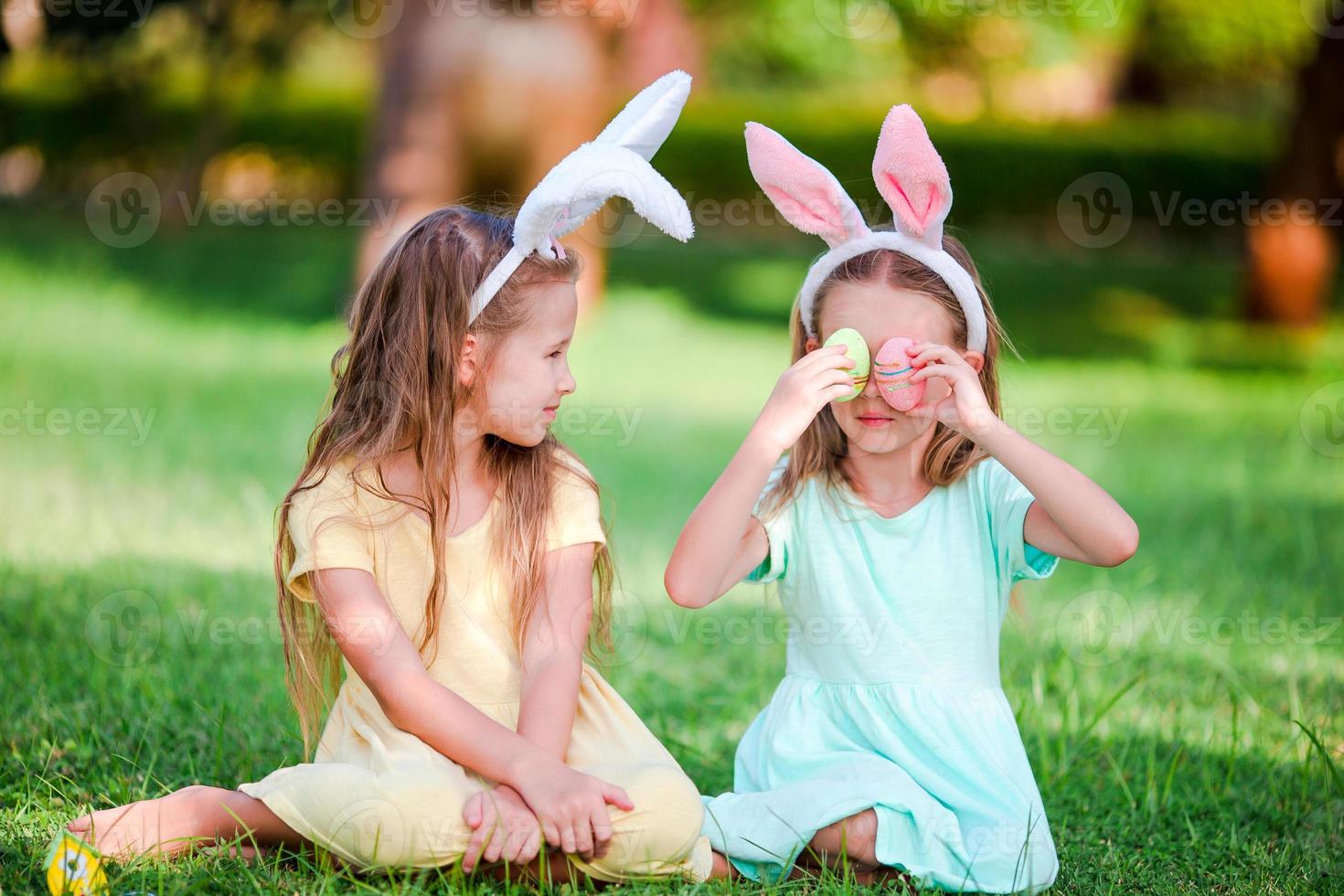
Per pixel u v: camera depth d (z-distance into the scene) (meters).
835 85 20.83
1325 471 7.45
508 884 2.33
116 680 3.66
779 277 14.14
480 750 2.45
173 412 7.66
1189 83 21.91
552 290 2.65
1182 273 14.91
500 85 10.80
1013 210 16.62
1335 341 12.38
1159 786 3.22
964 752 2.67
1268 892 2.56
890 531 2.77
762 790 2.78
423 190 10.91
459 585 2.70
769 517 2.82
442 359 2.63
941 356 2.62
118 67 15.19
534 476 2.75
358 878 2.43
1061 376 10.59
